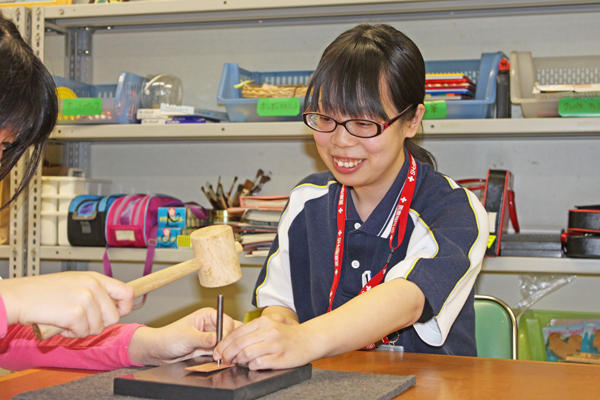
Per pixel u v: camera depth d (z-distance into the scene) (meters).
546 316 2.14
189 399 0.67
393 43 1.09
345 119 1.06
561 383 0.78
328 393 0.70
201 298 2.53
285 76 2.38
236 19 2.28
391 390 0.71
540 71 2.18
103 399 0.68
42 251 2.18
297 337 0.80
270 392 0.70
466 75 2.15
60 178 2.21
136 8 2.12
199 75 2.54
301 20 2.37
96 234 2.12
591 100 1.86
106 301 0.72
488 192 1.89
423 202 1.19
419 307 0.94
